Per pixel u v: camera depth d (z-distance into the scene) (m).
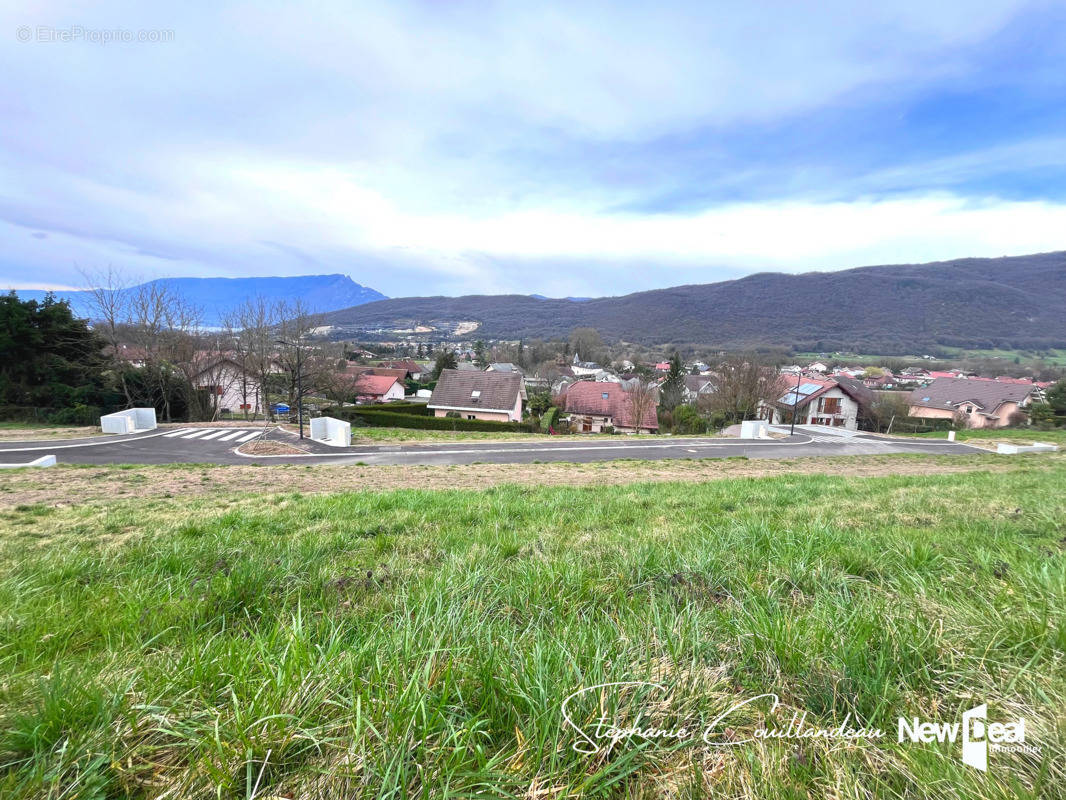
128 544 4.14
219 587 2.59
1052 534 3.88
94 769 1.15
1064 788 1.12
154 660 1.73
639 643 1.78
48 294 26.47
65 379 26.42
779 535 3.73
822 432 33.22
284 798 1.07
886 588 2.56
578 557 3.31
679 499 6.68
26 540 4.73
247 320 35.25
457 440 23.56
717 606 2.33
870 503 5.87
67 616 2.24
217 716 1.23
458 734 1.26
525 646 1.75
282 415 35.41
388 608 2.44
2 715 1.32
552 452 19.42
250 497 8.30
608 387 46.34
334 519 5.38
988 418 44.12
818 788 1.18
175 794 1.10
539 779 1.16
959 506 5.46
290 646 1.59
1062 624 1.74
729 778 1.20
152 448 17.25
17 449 15.95
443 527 4.78
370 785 1.10
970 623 1.91
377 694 1.38
